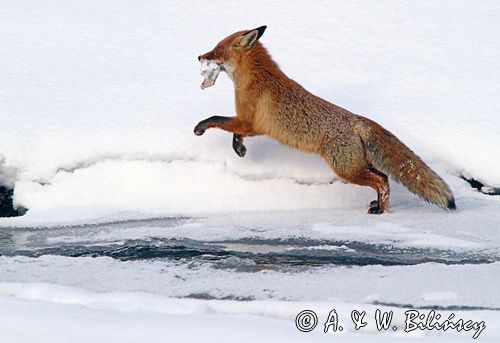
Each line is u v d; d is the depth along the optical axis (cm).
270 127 1452
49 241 1274
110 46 1866
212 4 2045
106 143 1505
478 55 1812
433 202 1390
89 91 1675
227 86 1719
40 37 1888
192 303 903
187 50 1850
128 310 884
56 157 1473
